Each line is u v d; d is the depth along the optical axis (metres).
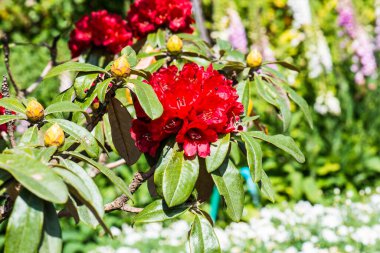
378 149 6.64
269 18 7.33
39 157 1.36
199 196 1.77
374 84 6.83
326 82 6.66
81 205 1.45
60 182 1.23
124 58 1.65
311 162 6.31
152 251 4.88
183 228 5.19
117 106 1.83
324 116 6.59
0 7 6.68
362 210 5.44
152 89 1.57
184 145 1.62
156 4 2.79
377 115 6.75
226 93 1.65
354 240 4.88
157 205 1.66
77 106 1.62
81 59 2.98
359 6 7.86
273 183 6.19
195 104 1.60
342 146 6.49
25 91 2.91
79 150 1.81
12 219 1.25
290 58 7.05
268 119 6.04
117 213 5.48
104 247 4.87
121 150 1.91
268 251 4.80
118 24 2.94
